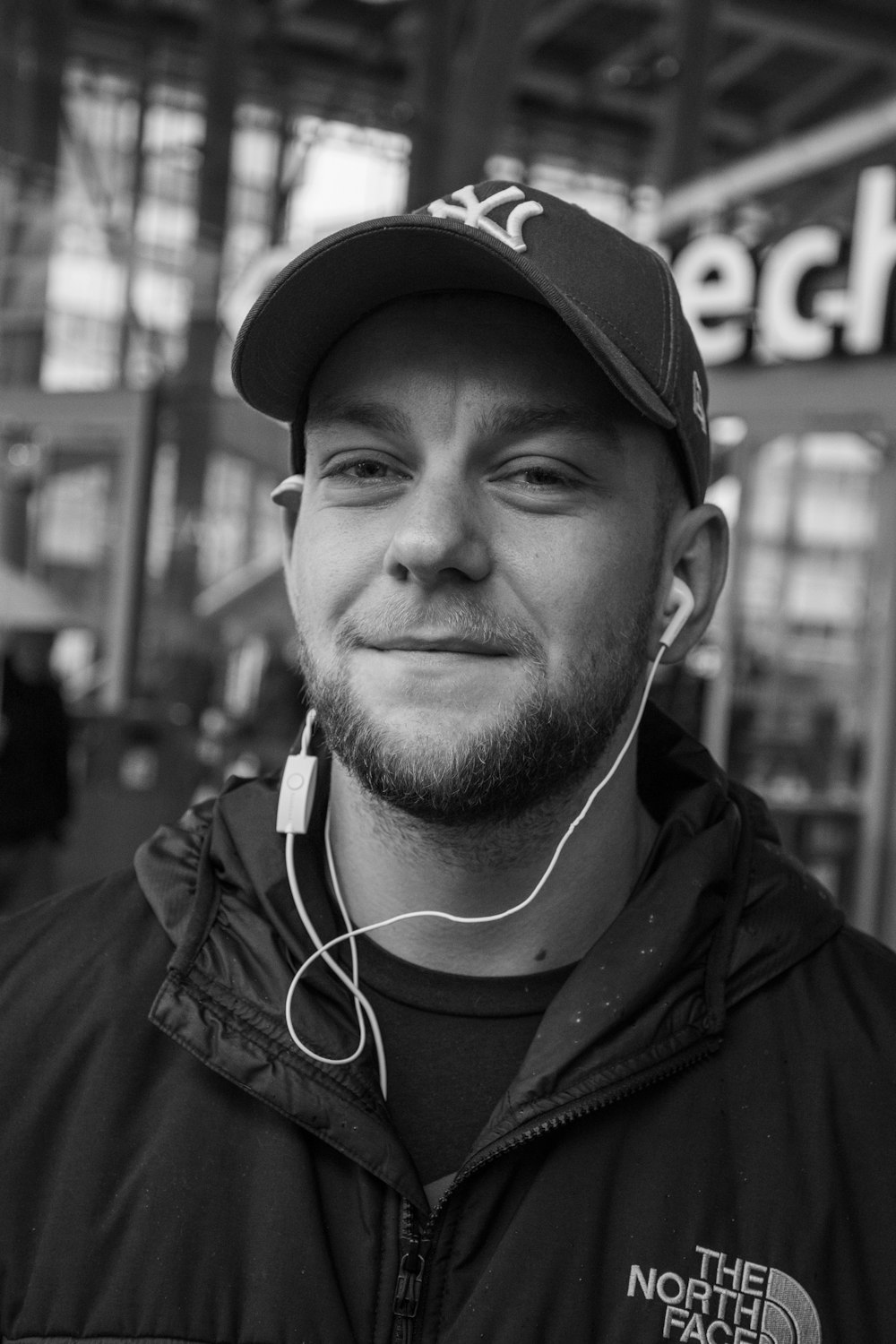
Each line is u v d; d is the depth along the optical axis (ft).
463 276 3.06
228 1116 3.12
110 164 51.44
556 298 2.91
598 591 3.04
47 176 42.98
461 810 2.96
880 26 56.08
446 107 44.52
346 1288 2.96
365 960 3.28
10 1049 3.27
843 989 3.35
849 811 20.51
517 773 2.94
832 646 37.78
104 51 57.72
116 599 32.71
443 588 2.96
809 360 19.84
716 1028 3.15
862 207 19.20
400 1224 2.99
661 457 3.27
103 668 32.83
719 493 22.52
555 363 3.06
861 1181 3.06
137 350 44.09
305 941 3.20
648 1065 3.06
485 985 3.22
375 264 3.04
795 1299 2.91
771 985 3.31
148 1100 3.18
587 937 3.29
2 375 42.57
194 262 44.06
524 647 2.96
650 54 61.82
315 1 59.21
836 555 39.88
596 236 3.26
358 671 3.02
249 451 36.70
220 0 46.26
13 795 17.22
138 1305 2.93
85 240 43.55
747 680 23.49
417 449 3.09
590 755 3.08
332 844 3.43
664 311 3.26
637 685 3.26
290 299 3.14
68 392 33.83
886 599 21.36
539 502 3.04
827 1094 3.14
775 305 20.27
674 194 34.40
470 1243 2.96
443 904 3.22
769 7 54.65
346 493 3.16
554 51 63.72
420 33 44.68
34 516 37.24
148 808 25.12
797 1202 3.00
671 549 3.39
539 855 3.16
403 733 2.93
